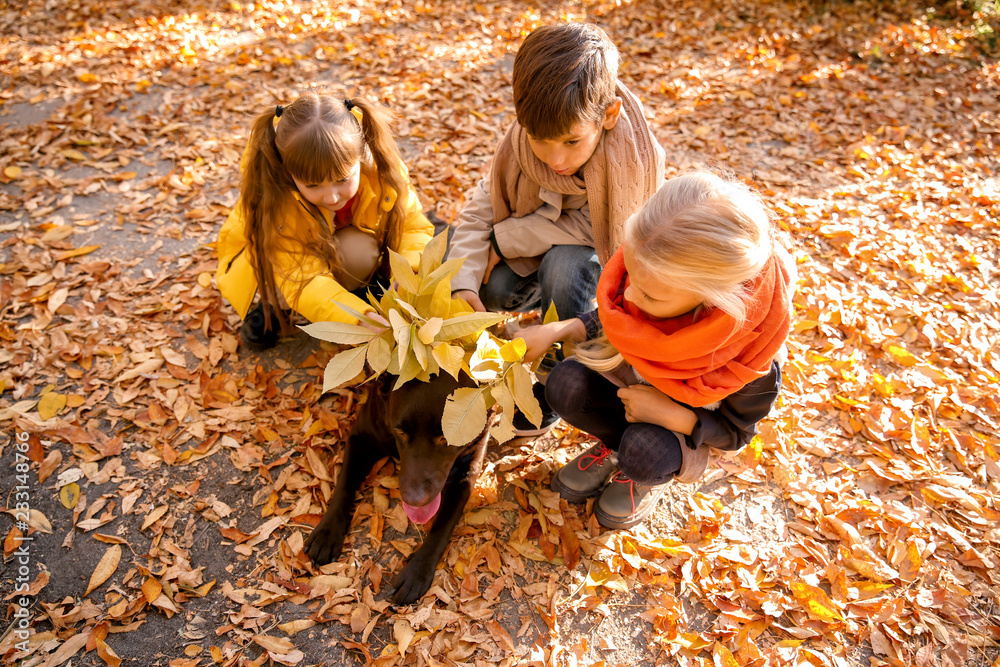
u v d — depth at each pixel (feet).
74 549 7.84
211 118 15.90
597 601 7.58
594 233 8.22
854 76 19.02
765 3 23.36
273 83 17.42
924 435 9.40
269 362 10.19
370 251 9.78
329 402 9.67
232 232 9.48
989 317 11.45
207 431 9.18
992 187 14.83
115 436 9.04
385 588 7.63
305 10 21.40
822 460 9.27
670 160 15.29
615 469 8.45
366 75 17.93
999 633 7.40
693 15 22.31
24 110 15.83
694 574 7.86
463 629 7.25
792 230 13.32
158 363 9.98
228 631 7.18
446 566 7.84
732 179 6.55
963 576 7.93
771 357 6.17
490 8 22.08
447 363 5.97
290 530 8.15
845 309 11.43
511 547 8.07
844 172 15.20
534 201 8.75
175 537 8.02
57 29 19.63
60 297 10.83
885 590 7.75
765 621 7.45
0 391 9.39
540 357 7.23
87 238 12.17
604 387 7.66
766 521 8.50
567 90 6.57
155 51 18.52
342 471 8.32
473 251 8.89
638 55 19.85
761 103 17.56
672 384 6.47
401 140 15.26
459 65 18.45
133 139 14.76
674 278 5.35
